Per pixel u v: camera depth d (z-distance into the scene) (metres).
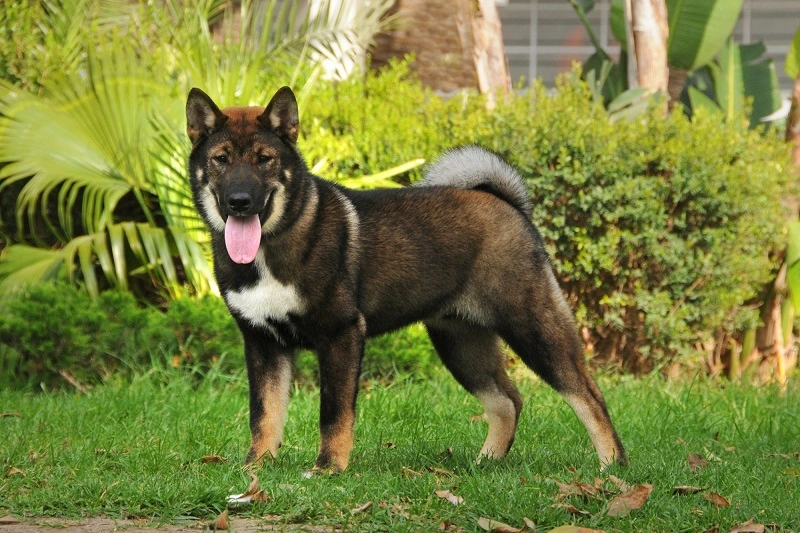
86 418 6.33
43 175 8.12
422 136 8.60
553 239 8.38
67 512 4.25
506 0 14.20
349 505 4.30
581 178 8.17
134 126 8.33
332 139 8.63
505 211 5.52
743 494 4.67
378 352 7.84
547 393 7.36
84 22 9.48
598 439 5.26
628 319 8.59
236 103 8.66
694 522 4.20
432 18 11.91
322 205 5.10
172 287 8.48
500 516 4.20
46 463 5.06
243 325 5.15
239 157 4.91
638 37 10.06
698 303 8.52
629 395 7.36
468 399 7.08
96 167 8.41
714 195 8.27
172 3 9.78
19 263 8.23
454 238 5.38
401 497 4.53
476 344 5.74
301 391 7.37
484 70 10.13
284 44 9.86
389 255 5.27
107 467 5.12
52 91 8.44
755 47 11.09
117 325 7.77
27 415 6.44
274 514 4.29
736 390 7.88
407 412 6.58
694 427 6.44
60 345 7.67
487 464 5.33
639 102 9.46
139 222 9.07
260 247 4.96
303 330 5.10
